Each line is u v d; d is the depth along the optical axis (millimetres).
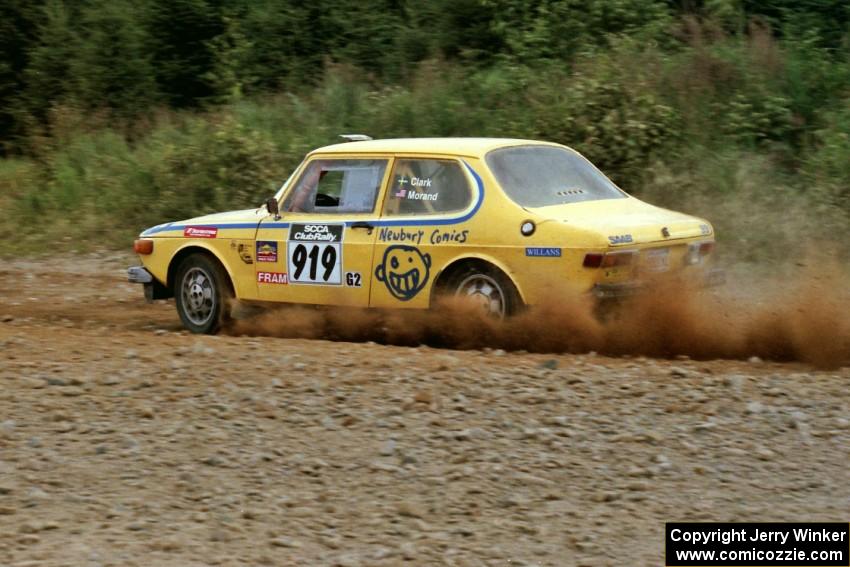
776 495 17281
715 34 53812
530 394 22094
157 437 19859
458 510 16797
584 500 17188
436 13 61188
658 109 46562
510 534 15938
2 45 67750
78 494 17359
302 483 17844
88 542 15508
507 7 59812
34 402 21828
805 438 19609
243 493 17406
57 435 20016
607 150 46062
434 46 59938
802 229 40969
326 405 21609
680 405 21438
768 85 49125
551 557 15180
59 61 66125
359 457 18906
